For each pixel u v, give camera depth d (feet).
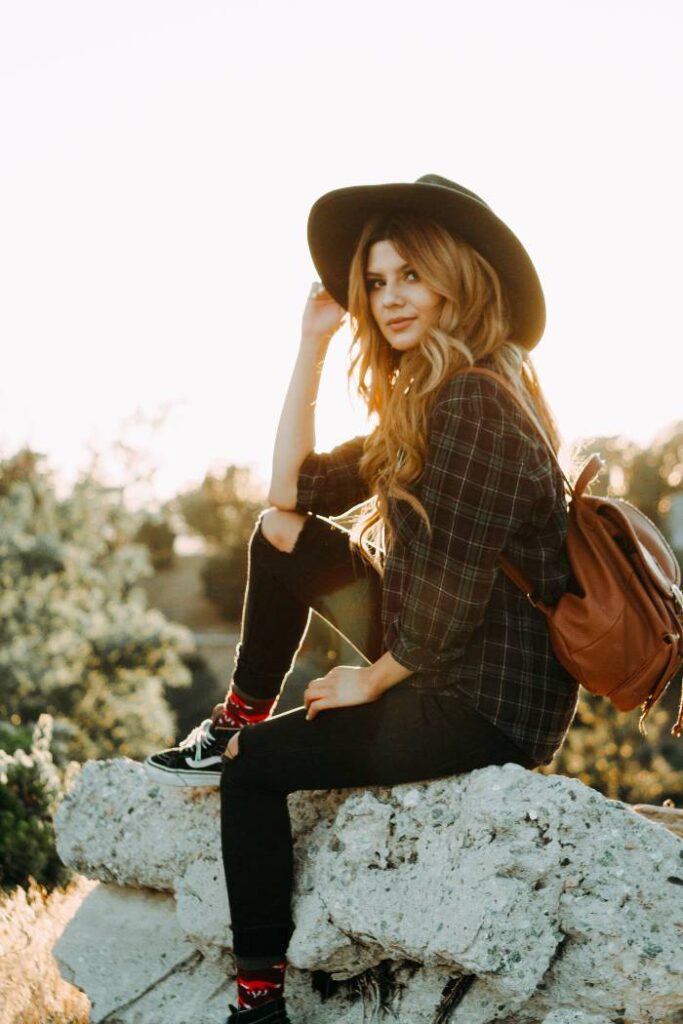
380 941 8.81
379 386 9.26
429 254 8.57
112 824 11.16
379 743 8.74
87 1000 11.25
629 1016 8.34
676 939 8.19
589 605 8.41
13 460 74.69
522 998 8.20
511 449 8.20
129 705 67.97
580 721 55.72
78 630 67.67
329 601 9.58
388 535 9.18
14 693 62.39
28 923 13.50
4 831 17.34
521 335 9.09
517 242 8.56
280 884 9.09
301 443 9.78
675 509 117.91
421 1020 9.14
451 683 8.62
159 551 165.99
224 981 10.51
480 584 8.26
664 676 8.45
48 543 69.10
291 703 71.61
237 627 140.26
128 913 11.35
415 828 8.98
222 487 168.96
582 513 8.87
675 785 52.06
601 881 8.30
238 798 9.12
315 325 10.03
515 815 8.39
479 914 8.25
